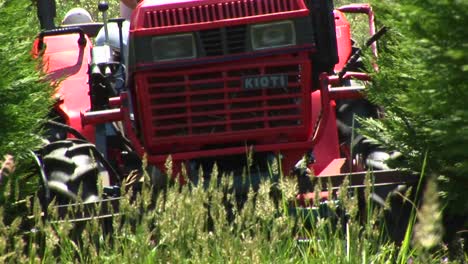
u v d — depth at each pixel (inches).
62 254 644.7
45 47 869.8
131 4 1021.8
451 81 622.5
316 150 849.5
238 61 736.3
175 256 601.9
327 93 757.9
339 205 716.7
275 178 759.7
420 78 672.4
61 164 773.9
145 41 732.7
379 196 756.0
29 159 756.0
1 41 748.0
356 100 899.4
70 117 883.4
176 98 740.7
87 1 1849.2
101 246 650.2
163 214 623.5
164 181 786.8
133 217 642.2
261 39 733.3
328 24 773.3
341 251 633.6
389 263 653.9
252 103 744.3
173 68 735.1
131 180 855.7
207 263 601.3
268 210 634.2
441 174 711.7
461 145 645.9
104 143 858.8
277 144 750.5
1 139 725.3
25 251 724.7
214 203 626.5
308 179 752.3
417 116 718.5
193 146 752.3
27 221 729.6
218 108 742.5
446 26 616.4
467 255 697.0
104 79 866.8
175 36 732.7
